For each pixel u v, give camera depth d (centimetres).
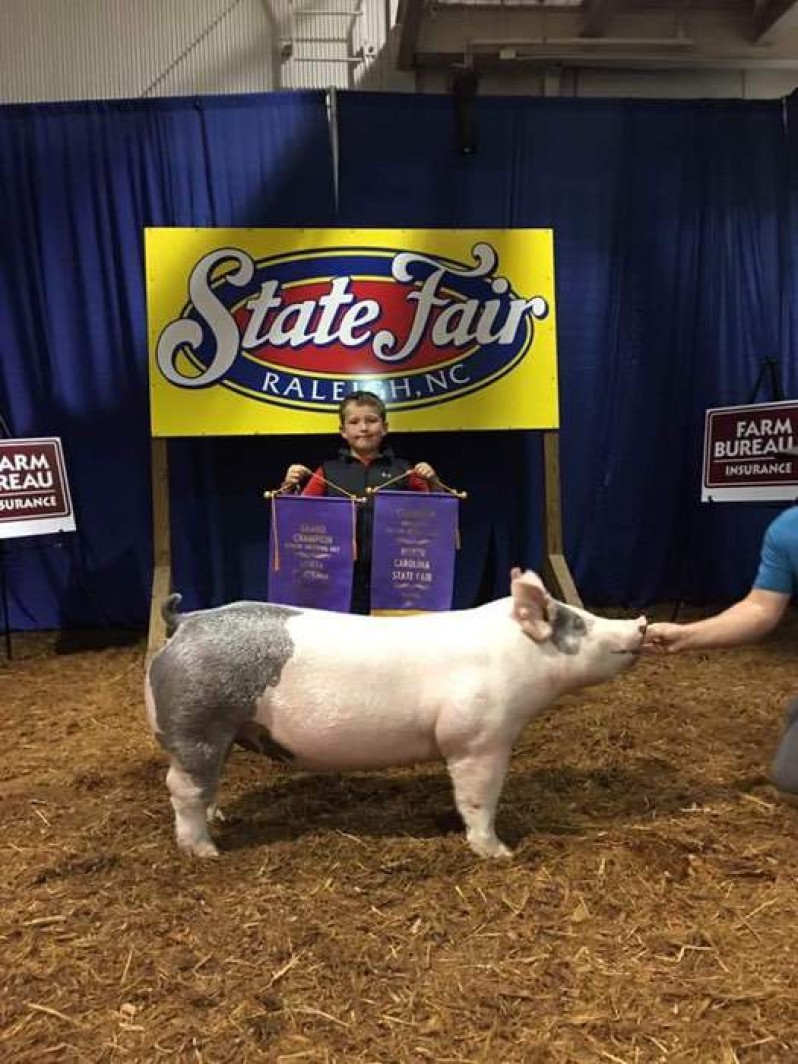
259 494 595
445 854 284
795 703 303
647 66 667
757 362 614
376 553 413
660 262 600
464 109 571
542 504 608
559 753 377
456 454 603
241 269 532
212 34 668
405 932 246
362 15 669
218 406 533
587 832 301
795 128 598
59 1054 204
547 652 281
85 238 573
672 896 263
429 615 293
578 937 244
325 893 264
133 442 590
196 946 240
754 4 634
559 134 585
